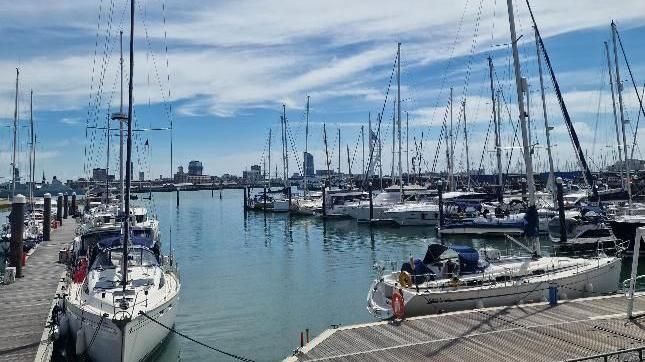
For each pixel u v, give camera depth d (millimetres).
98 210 43750
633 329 16562
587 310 18812
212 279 33406
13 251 28859
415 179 91250
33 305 22453
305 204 80375
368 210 62000
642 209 43062
